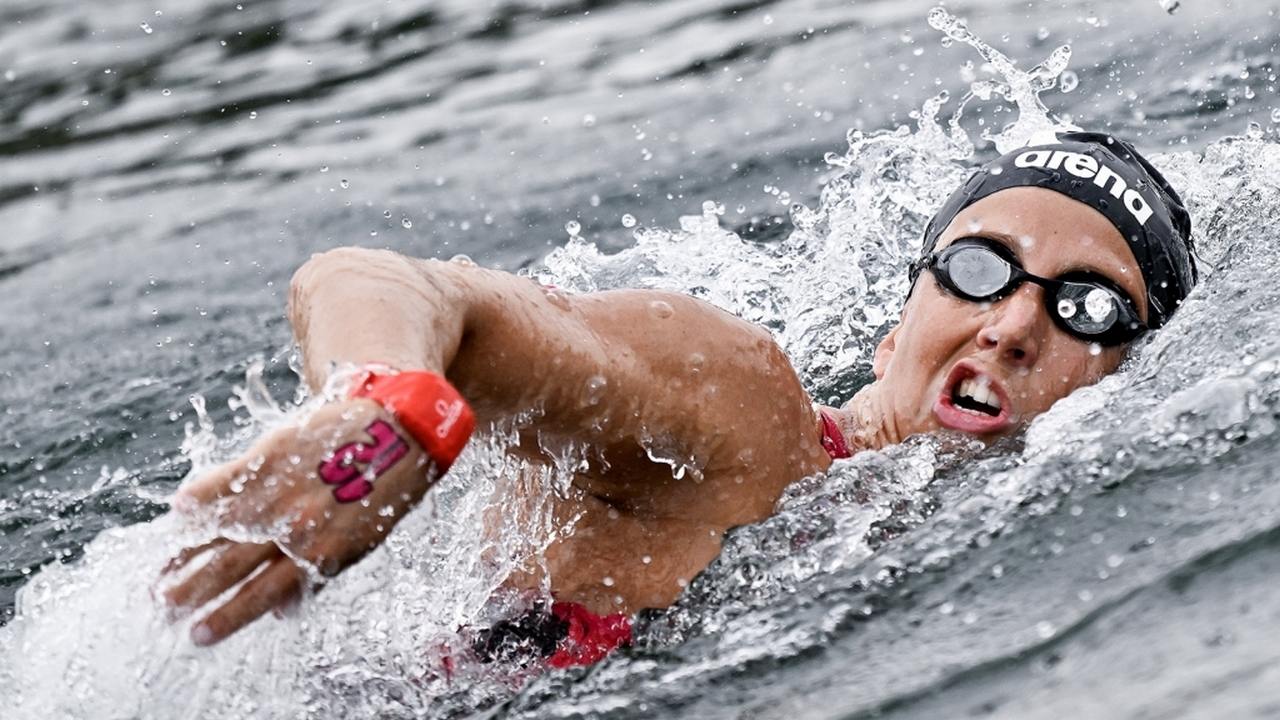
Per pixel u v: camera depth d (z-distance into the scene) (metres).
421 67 22.72
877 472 7.68
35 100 22.81
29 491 11.02
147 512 10.36
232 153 20.00
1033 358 8.34
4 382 13.55
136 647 5.68
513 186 17.12
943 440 8.25
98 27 25.81
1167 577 5.46
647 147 17.77
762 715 5.39
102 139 21.17
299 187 18.30
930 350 8.51
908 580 6.32
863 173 14.19
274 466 4.52
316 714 6.35
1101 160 9.00
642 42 22.55
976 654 5.35
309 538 4.53
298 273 5.75
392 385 4.71
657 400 6.73
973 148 15.43
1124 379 8.35
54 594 6.77
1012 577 6.04
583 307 6.68
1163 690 4.64
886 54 19.64
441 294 5.59
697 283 13.10
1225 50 16.86
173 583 4.56
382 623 6.71
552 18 24.47
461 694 6.64
